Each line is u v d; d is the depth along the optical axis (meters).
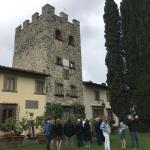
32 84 27.28
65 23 35.03
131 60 29.47
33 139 22.91
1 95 24.00
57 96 30.03
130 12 30.75
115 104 29.61
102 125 15.04
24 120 22.59
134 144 15.63
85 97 35.03
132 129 15.73
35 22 33.53
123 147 16.70
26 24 35.00
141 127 28.03
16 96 25.23
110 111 39.25
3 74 24.64
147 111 27.06
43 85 28.56
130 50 29.73
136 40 29.53
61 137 15.62
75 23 37.00
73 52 34.97
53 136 15.68
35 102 26.95
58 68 31.52
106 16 32.31
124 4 31.77
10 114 24.44
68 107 30.86
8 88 24.89
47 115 25.00
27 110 25.95
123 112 28.89
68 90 32.06
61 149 16.52
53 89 29.83
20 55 34.62
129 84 29.66
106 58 31.33
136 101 27.94
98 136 18.69
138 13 30.20
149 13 29.02
